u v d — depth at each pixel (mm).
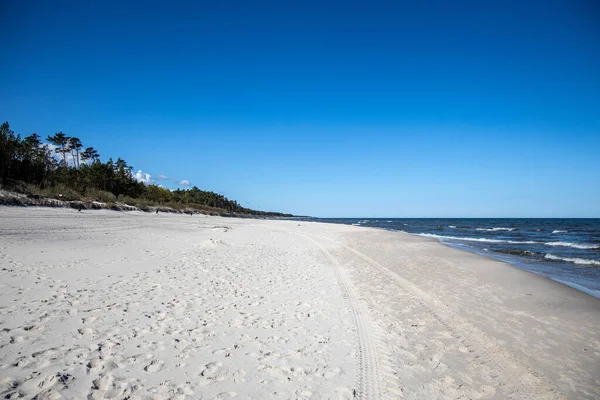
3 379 3457
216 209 78250
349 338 5402
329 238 23484
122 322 5289
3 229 14109
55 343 4387
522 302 7730
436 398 3877
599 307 7410
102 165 41094
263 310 6441
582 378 4426
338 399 3697
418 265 12461
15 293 6199
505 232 41250
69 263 9211
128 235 17297
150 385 3656
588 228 52625
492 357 4961
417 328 6016
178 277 8609
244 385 3822
